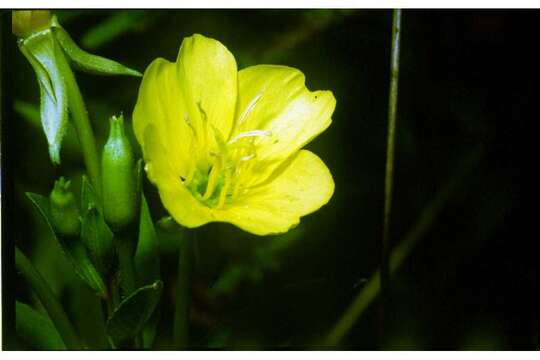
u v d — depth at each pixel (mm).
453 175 390
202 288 369
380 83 397
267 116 302
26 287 335
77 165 360
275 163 299
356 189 389
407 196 394
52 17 304
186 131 294
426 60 400
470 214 391
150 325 315
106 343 325
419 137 397
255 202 296
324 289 322
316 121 299
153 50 388
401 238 391
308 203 294
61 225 295
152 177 275
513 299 378
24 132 356
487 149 394
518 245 386
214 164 293
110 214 289
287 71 301
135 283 298
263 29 391
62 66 301
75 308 329
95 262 297
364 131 396
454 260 384
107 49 385
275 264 373
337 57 395
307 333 323
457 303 376
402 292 375
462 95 400
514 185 392
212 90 297
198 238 343
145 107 284
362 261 381
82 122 304
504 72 401
